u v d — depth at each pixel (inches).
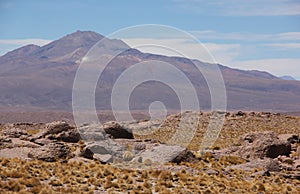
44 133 1868.8
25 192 972.6
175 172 1386.6
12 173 1127.6
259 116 3875.5
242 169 1525.6
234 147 1859.0
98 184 1153.4
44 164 1321.4
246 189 1262.3
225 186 1262.3
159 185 1199.6
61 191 1026.7
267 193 1230.9
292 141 2073.1
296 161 1700.3
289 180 1446.9
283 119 3823.8
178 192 1123.9
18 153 1469.0
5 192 959.6
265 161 1584.6
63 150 1467.8
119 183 1181.7
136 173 1349.7
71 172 1251.8
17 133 1797.5
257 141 1798.7
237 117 3700.8
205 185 1253.1
